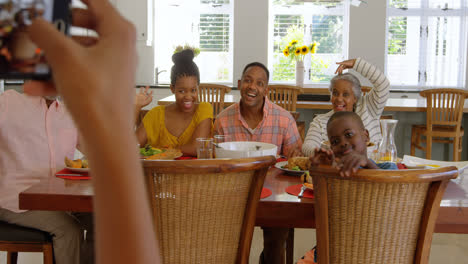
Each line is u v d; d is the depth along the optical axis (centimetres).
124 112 15
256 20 627
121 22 16
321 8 643
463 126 459
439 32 629
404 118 451
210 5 641
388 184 106
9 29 14
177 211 114
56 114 187
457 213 120
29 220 174
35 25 14
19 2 15
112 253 16
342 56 649
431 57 633
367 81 637
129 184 16
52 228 175
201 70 654
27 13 15
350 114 150
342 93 220
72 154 195
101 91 15
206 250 119
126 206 16
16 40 15
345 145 148
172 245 116
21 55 15
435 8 627
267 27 627
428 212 111
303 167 165
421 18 628
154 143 231
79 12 16
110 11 16
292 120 233
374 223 110
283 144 233
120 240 16
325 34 647
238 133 229
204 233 118
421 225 113
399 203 109
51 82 15
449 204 122
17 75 15
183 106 227
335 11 642
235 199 119
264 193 134
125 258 16
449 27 627
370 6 619
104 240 16
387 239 111
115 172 15
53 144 184
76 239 180
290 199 129
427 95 409
